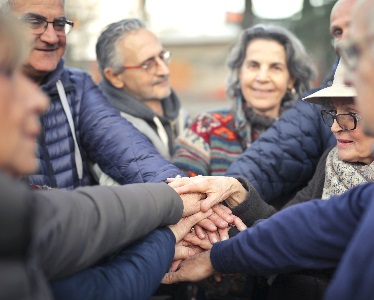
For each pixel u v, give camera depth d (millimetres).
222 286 2342
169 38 10383
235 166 2512
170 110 3232
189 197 2070
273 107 2959
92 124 2490
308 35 8578
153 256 1479
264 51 2930
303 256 1517
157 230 1594
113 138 2449
